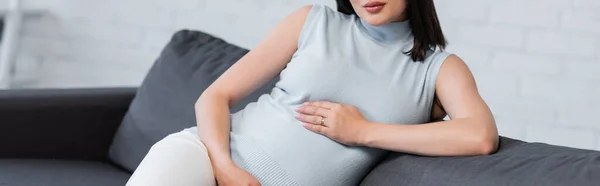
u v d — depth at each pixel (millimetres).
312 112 1754
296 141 1751
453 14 3199
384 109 1756
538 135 3133
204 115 1840
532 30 3074
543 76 3084
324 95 1777
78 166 2289
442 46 1843
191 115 2191
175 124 2217
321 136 1750
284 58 1891
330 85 1774
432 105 1806
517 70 3121
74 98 2393
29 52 4062
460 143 1643
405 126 1697
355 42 1822
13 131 2340
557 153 1572
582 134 3061
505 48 3127
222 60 2266
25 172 2148
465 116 1688
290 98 1813
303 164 1736
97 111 2424
